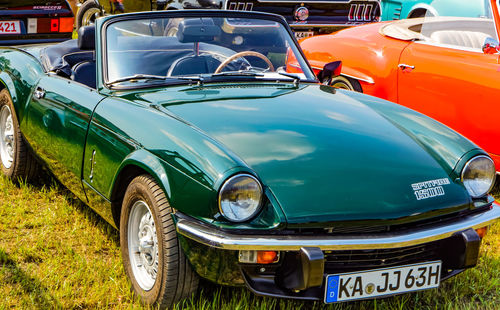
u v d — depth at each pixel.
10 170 4.69
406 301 3.16
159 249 2.85
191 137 2.84
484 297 3.35
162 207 2.83
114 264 3.48
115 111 3.31
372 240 2.67
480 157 3.07
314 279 2.61
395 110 3.66
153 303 2.94
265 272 2.76
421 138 3.28
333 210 2.65
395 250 2.84
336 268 2.79
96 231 3.89
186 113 3.15
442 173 3.01
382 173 2.87
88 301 3.10
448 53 5.41
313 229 2.65
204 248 2.66
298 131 3.06
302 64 4.23
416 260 2.97
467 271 3.51
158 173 2.83
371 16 8.77
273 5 8.09
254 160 2.77
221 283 2.74
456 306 3.10
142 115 3.16
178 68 3.76
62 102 3.82
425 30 5.87
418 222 2.83
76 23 10.49
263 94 3.58
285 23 4.30
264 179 2.69
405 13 8.19
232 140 2.89
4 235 3.83
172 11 3.92
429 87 5.49
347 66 6.31
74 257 3.52
